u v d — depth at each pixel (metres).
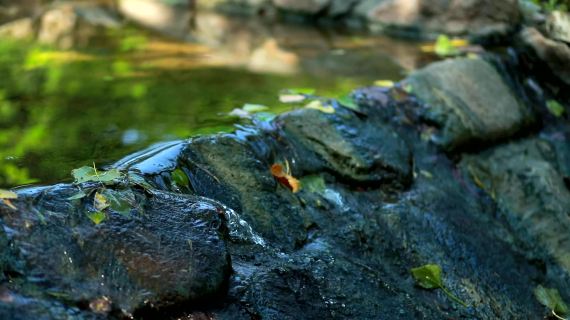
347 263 1.75
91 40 2.35
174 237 1.59
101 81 2.07
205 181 1.73
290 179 1.82
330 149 1.90
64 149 1.75
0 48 2.25
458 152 2.07
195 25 2.56
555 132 2.24
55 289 1.49
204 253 1.58
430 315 1.74
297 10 2.66
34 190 1.57
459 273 1.84
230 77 2.14
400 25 2.51
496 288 1.86
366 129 1.96
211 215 1.64
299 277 1.67
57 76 2.09
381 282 1.75
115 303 1.51
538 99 2.29
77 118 1.88
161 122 1.87
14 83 2.04
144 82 2.08
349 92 2.06
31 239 1.51
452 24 2.44
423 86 2.12
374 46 2.41
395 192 1.92
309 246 1.75
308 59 2.29
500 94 2.19
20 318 1.45
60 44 2.31
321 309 1.65
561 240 2.00
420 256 1.84
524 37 2.36
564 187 2.09
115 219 1.57
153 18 2.61
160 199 1.62
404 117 2.06
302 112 1.93
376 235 1.83
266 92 2.05
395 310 1.71
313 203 1.82
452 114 2.08
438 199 1.95
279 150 1.86
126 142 1.78
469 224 1.95
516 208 2.04
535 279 1.93
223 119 1.89
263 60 2.28
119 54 2.26
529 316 1.84
